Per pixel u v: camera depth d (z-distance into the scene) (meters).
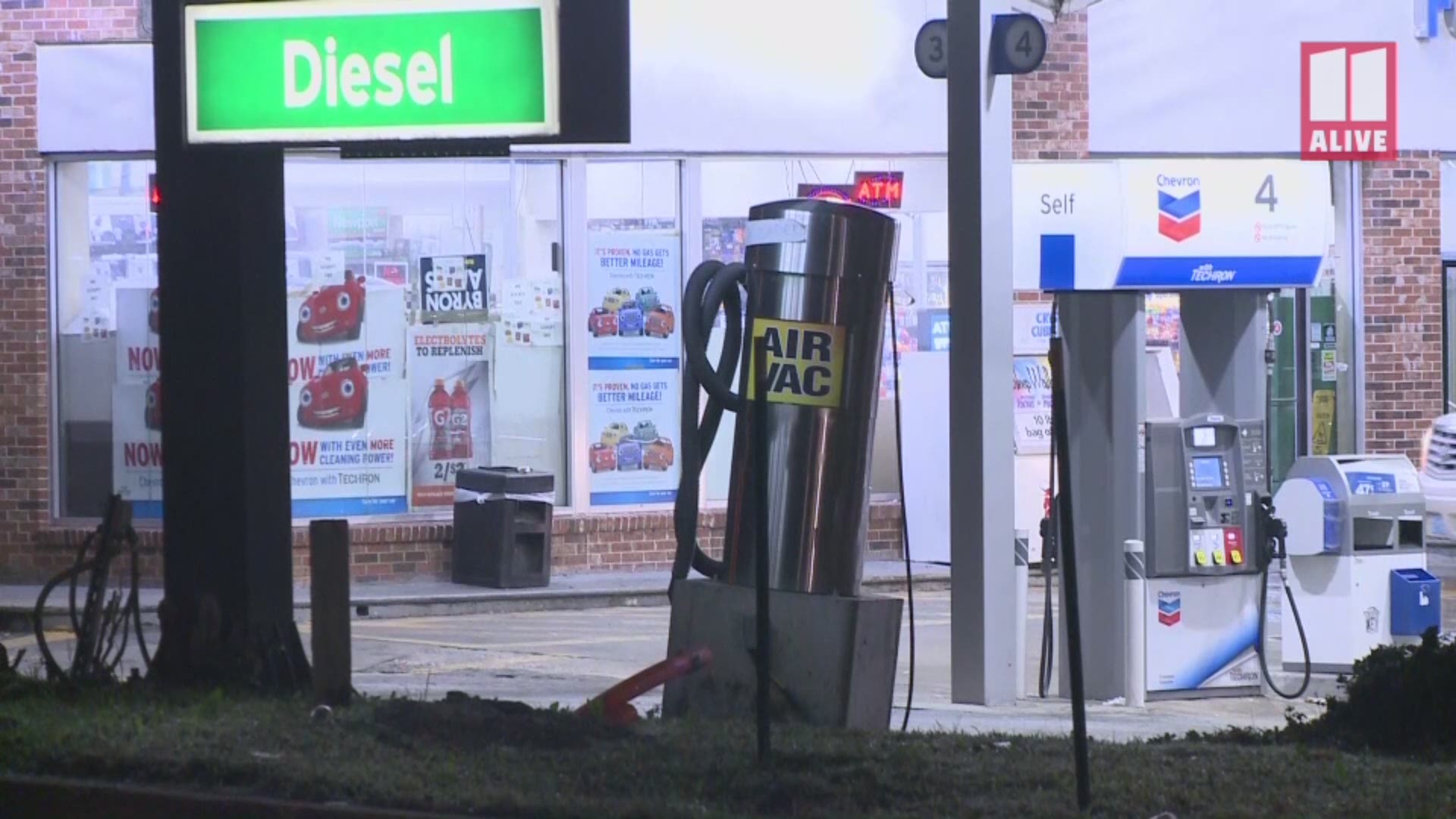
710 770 15.62
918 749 16.67
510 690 23.80
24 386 34.31
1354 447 39.56
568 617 32.09
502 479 33.41
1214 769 15.87
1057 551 23.77
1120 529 22.97
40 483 34.34
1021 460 36.94
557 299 35.34
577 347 35.34
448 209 34.72
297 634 19.69
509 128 17.81
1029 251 22.83
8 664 20.73
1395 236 39.53
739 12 35.66
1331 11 38.94
